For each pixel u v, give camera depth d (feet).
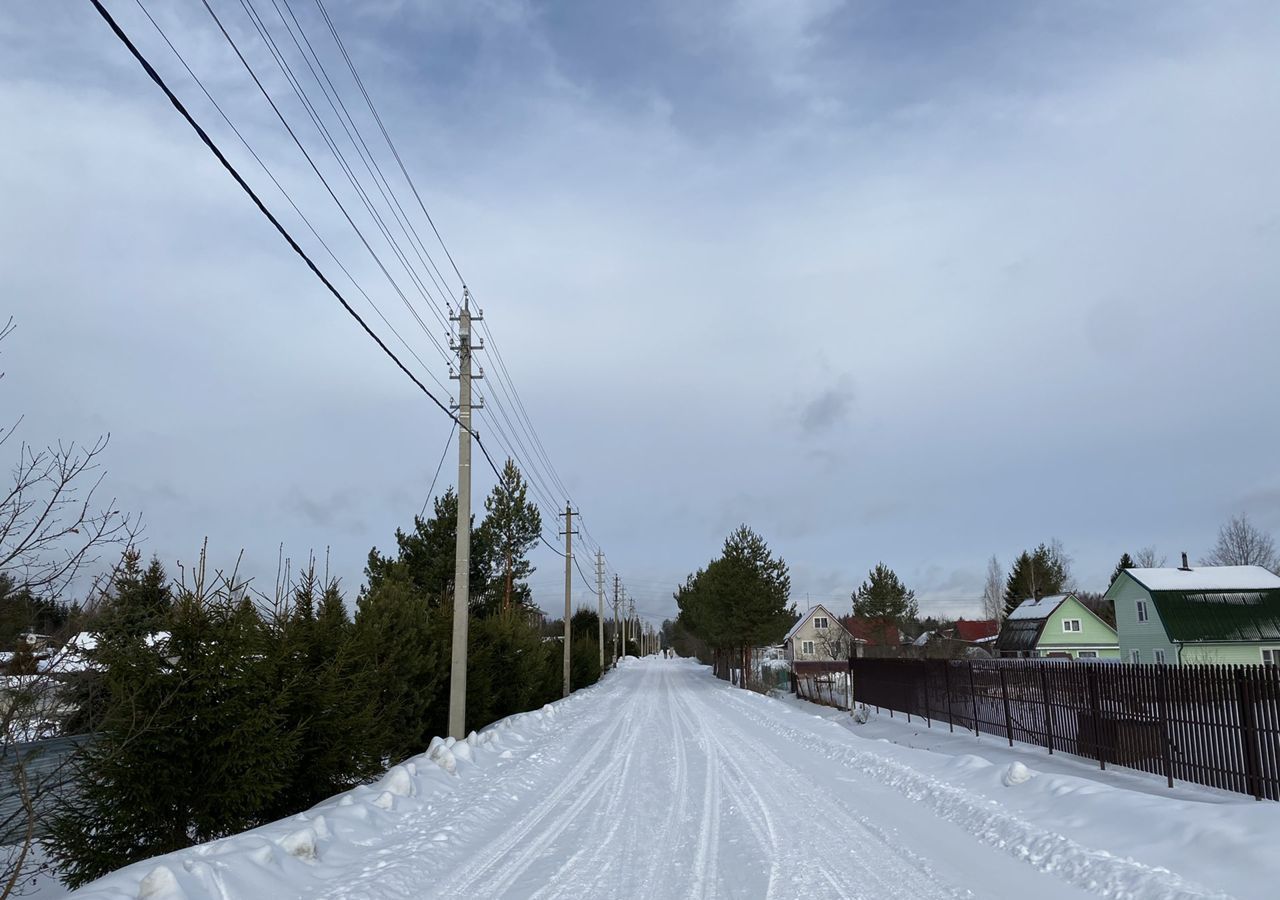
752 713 88.53
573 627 237.45
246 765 29.04
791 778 43.06
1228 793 33.99
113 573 25.12
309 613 42.63
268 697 31.19
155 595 28.76
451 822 31.83
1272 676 32.01
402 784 35.78
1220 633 124.57
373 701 42.09
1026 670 53.72
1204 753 35.55
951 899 21.56
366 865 25.53
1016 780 34.76
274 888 22.40
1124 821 27.02
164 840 28.40
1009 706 56.08
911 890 22.43
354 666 43.37
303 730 34.04
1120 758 42.32
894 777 41.34
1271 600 127.24
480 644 76.18
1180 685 37.45
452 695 55.47
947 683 69.05
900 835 29.32
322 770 36.52
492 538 104.53
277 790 30.81
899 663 83.61
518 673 87.20
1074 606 190.90
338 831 28.40
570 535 138.21
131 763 26.73
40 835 25.70
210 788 28.81
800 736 63.41
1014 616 215.10
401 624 56.44
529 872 25.20
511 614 98.07
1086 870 23.44
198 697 28.04
